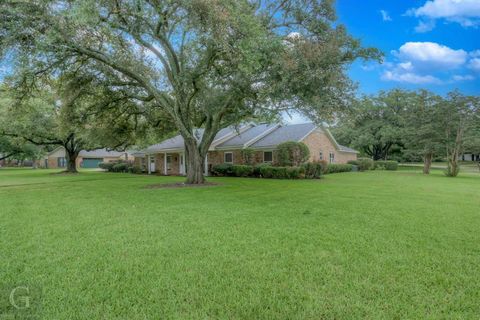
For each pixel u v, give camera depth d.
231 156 21.66
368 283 2.76
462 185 12.28
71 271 3.04
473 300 2.47
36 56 7.99
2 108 18.89
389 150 38.81
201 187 11.30
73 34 7.97
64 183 14.06
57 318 2.19
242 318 2.21
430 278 2.87
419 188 10.95
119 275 2.94
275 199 7.96
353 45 7.91
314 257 3.43
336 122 9.38
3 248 3.77
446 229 4.71
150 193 9.45
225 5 6.98
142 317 2.22
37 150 36.56
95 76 11.37
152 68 12.20
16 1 6.70
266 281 2.81
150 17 7.95
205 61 9.26
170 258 3.42
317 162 17.55
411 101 32.44
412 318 2.21
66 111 12.74
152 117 14.95
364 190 10.20
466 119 18.81
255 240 4.12
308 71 7.50
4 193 9.83
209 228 4.79
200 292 2.60
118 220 5.41
